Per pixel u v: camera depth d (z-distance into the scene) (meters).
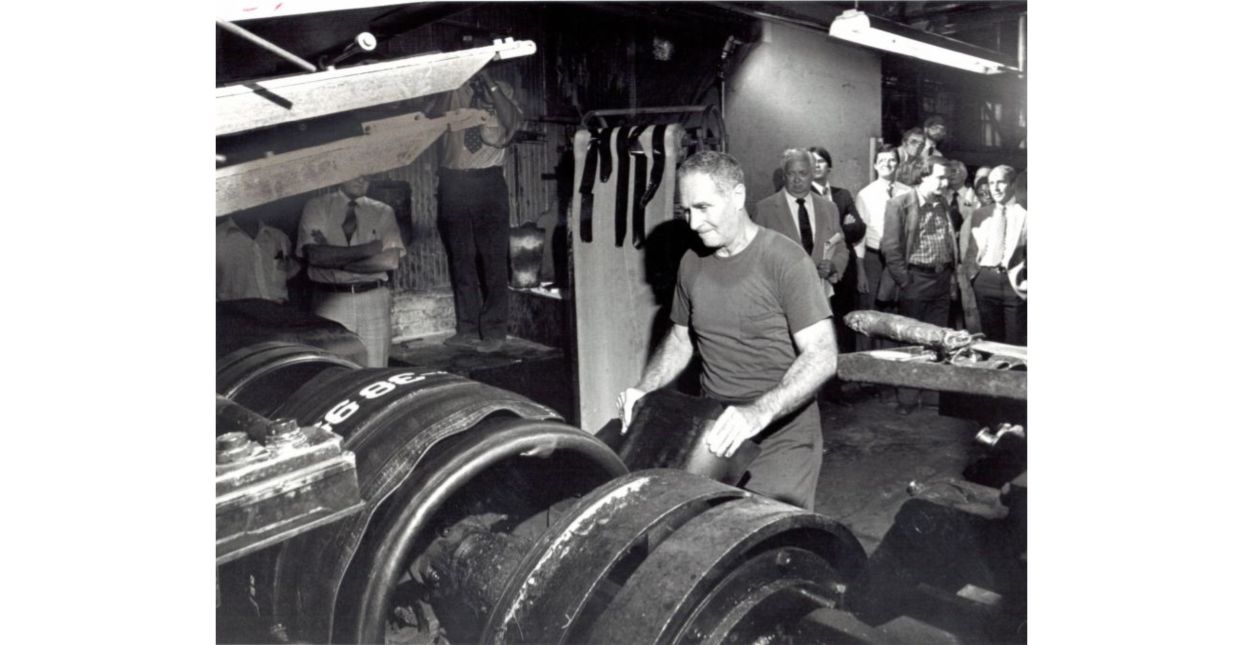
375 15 2.21
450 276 7.21
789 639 1.46
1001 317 5.47
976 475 2.35
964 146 11.70
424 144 2.35
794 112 7.38
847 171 7.79
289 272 5.67
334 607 1.48
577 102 7.39
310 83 1.84
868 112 7.85
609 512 1.52
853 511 4.09
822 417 5.55
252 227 5.36
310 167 2.15
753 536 1.41
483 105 6.39
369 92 1.97
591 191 4.10
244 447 1.28
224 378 2.27
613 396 4.16
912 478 4.48
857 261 6.01
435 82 2.04
